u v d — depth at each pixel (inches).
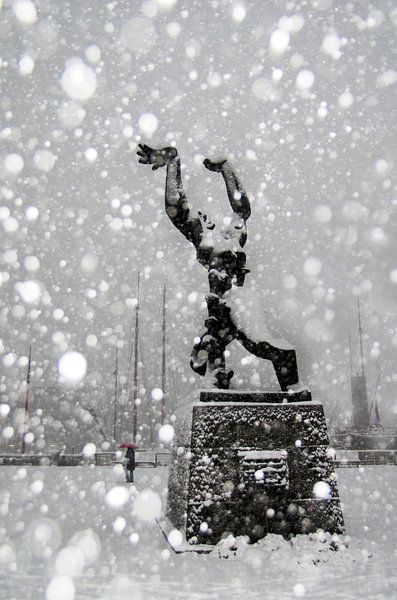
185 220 356.5
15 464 1042.1
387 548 275.4
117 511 406.3
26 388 1409.9
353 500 479.5
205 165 374.9
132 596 195.8
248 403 300.4
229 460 286.7
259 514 279.0
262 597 194.2
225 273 341.4
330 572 228.2
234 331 332.8
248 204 361.4
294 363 320.2
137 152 362.6
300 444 296.2
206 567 238.1
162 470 881.5
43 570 234.1
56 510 406.0
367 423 1536.7
